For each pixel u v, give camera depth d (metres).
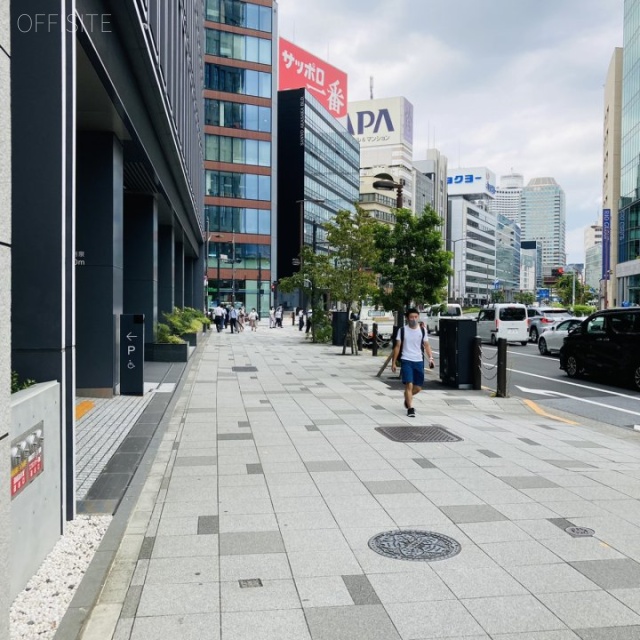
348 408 11.76
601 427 10.92
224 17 69.81
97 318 12.23
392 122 140.25
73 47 5.26
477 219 177.25
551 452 8.37
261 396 13.23
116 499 5.96
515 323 31.69
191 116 24.86
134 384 12.59
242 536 5.16
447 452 8.20
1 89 2.93
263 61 72.38
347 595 4.11
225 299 71.31
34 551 4.16
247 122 71.88
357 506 5.93
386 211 123.25
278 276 85.88
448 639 3.59
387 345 28.42
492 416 11.38
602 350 16.66
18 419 3.74
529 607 3.96
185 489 6.48
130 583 4.27
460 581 4.33
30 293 4.82
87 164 12.09
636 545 5.01
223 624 3.73
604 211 72.75
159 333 19.69
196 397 13.05
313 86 101.94
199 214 33.66
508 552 4.84
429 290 19.38
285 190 85.00
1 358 2.90
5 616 2.94
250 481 6.78
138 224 18.92
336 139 100.38
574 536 5.19
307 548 4.91
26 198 4.86
